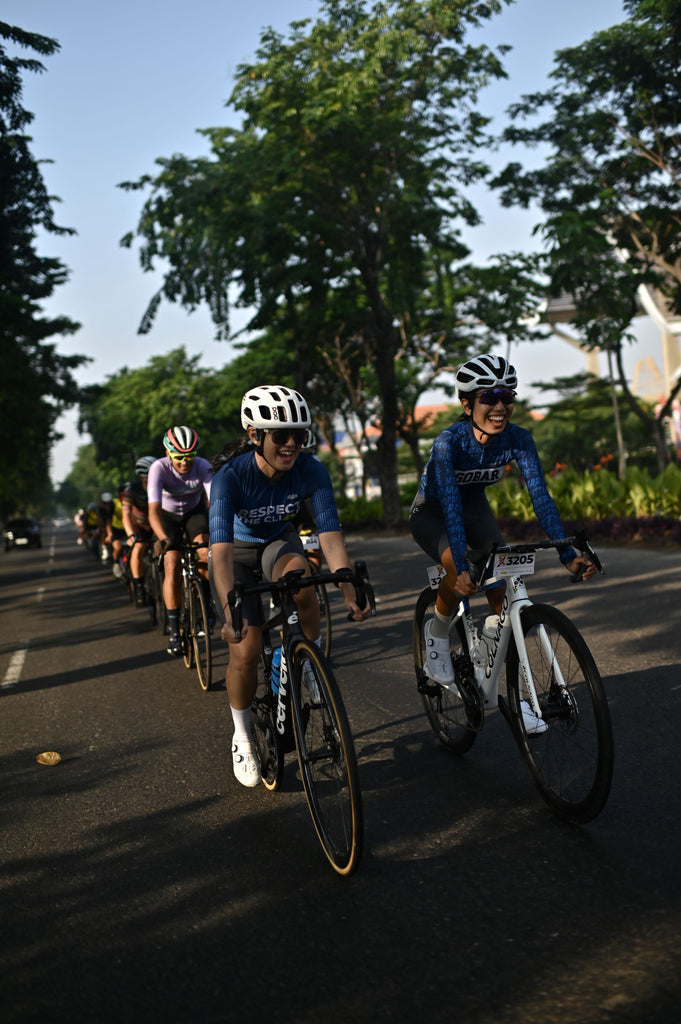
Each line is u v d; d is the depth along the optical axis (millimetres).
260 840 3611
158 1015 2398
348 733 3090
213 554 3809
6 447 39344
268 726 4039
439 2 20641
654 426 30766
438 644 4406
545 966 2488
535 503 3975
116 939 2842
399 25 21172
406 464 67812
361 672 6727
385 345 27250
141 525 10164
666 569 10914
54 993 2539
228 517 3828
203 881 3248
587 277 24391
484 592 4105
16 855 3639
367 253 25453
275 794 4168
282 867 3324
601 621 7758
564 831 3445
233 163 22938
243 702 4203
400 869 3219
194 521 7344
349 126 21609
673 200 24406
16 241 25953
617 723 4805
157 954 2729
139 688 6816
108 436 53656
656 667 5996
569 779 3508
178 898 3117
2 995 2543
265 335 42000
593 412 55281
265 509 3967
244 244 23422
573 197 25078
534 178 24766
